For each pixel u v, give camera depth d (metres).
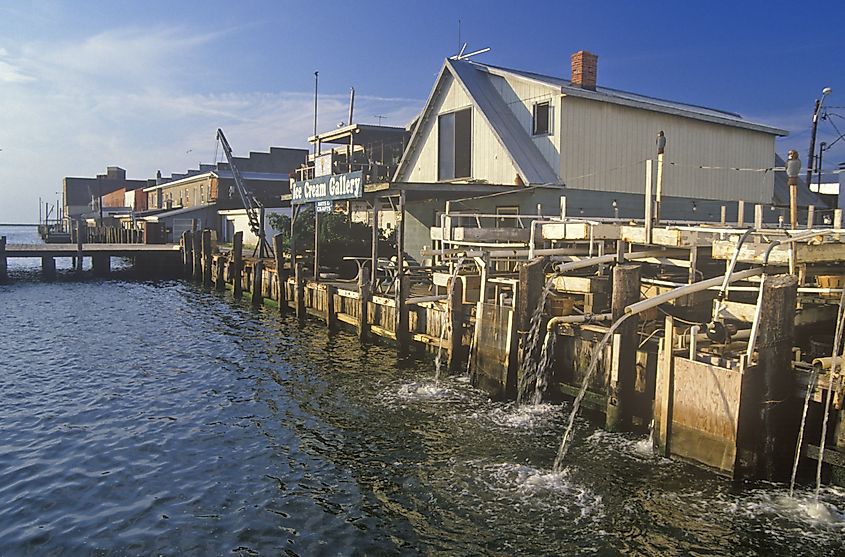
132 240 54.31
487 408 12.27
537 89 21.62
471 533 7.92
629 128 22.69
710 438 8.72
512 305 12.71
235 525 8.30
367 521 8.30
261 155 67.50
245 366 16.42
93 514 8.66
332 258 26.02
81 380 15.39
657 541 7.57
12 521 8.48
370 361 16.27
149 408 13.12
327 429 11.57
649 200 12.05
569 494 8.74
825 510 8.00
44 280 40.78
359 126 32.38
